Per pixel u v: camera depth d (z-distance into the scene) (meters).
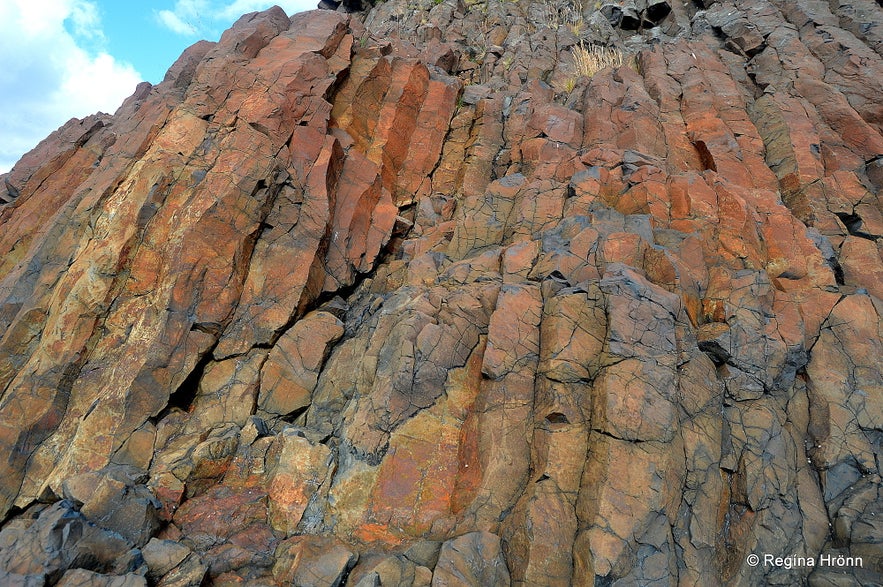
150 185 9.38
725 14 18.77
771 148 12.60
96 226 9.39
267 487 7.39
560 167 11.91
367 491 7.17
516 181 11.98
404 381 7.93
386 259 12.46
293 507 7.00
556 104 16.06
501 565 6.16
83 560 5.73
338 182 11.98
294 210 10.40
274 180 10.23
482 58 21.30
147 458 7.51
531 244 9.70
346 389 8.78
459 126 15.49
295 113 11.41
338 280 10.92
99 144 13.32
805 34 16.42
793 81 14.43
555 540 6.12
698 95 14.28
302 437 7.68
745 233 9.54
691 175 10.70
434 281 10.04
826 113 13.08
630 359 7.23
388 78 14.79
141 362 7.99
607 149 11.86
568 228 9.76
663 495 6.27
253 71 11.53
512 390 7.70
